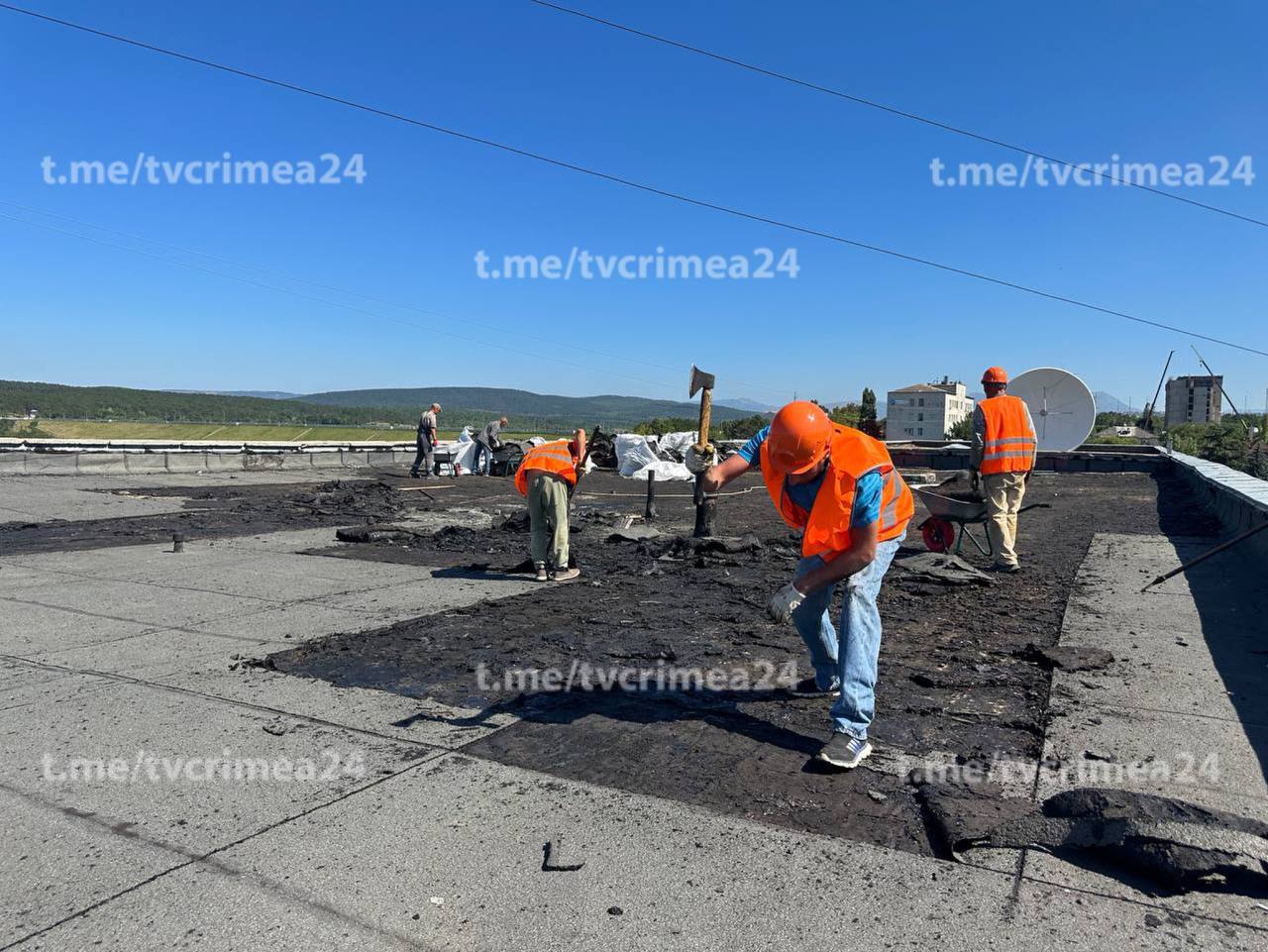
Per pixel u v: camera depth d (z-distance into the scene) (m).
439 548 10.00
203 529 11.45
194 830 3.15
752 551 9.36
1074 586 7.43
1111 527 11.38
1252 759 3.76
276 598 7.18
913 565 7.95
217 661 5.33
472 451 22.20
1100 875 2.86
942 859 2.97
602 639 5.86
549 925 2.57
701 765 3.77
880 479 3.76
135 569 8.52
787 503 4.18
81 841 3.07
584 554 9.53
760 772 3.69
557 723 4.27
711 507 9.79
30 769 3.68
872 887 2.79
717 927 2.56
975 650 5.48
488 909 2.65
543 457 8.04
